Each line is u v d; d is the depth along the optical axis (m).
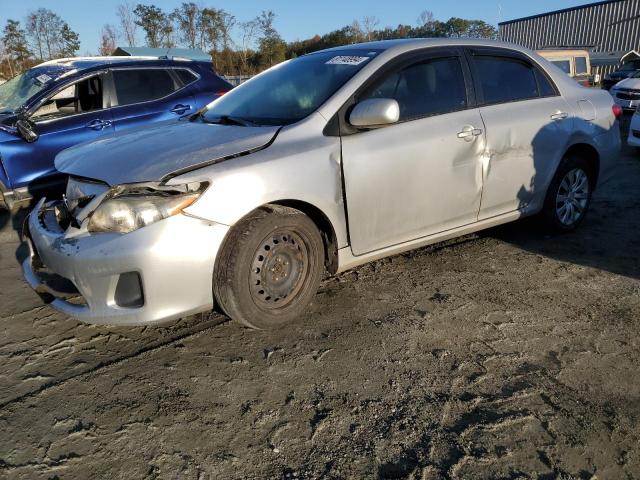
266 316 2.95
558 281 3.71
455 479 2.00
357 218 3.20
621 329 3.05
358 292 3.57
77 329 3.17
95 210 2.66
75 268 2.62
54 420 2.36
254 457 2.13
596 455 2.11
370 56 3.48
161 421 2.34
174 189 2.60
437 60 3.66
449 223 3.72
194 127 3.40
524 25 33.50
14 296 3.65
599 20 29.33
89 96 5.96
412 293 3.55
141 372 2.71
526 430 2.25
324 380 2.62
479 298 3.46
